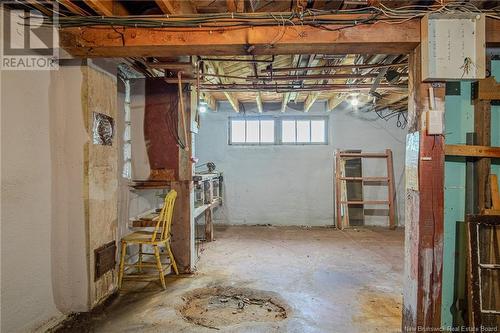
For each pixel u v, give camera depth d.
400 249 4.37
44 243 2.24
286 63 3.72
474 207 2.13
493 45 2.02
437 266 1.99
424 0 2.11
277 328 2.27
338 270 3.52
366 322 2.38
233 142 6.14
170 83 3.37
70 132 2.41
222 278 3.26
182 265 3.39
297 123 6.08
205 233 4.88
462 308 2.15
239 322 2.41
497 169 2.16
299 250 4.31
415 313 2.04
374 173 5.98
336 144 6.02
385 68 3.08
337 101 5.17
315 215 6.03
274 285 3.08
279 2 2.26
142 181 3.46
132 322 2.36
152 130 3.44
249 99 5.61
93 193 2.49
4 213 1.90
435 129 1.95
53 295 2.33
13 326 1.96
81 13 2.06
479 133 2.11
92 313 2.46
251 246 4.52
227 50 2.14
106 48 2.11
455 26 1.89
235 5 2.05
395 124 5.97
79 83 2.40
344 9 2.19
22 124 2.04
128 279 3.21
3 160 1.89
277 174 6.09
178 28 2.03
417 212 2.03
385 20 1.97
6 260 1.91
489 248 2.06
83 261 2.44
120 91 3.31
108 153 2.71
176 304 2.66
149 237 3.07
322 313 2.52
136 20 2.02
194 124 3.59
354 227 5.84
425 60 1.93
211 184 4.93
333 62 3.45
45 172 2.26
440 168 1.99
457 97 2.15
